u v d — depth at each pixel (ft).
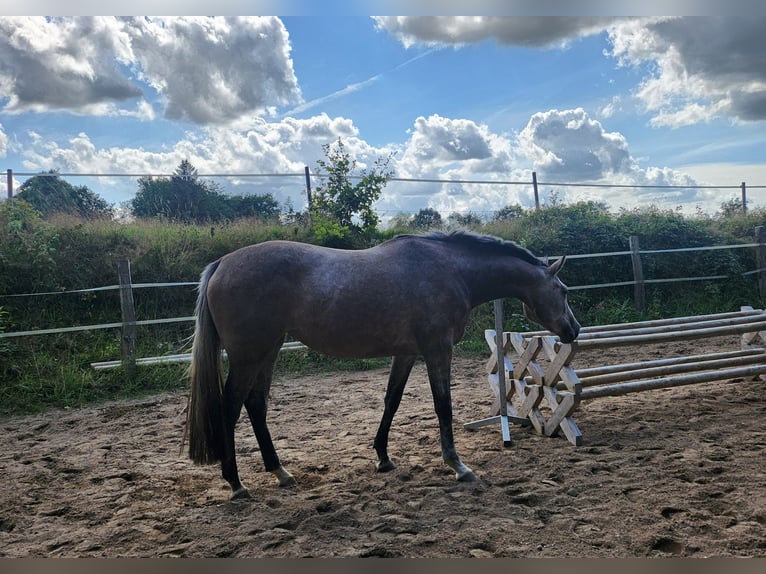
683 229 41.68
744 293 39.32
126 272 25.46
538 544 9.70
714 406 17.94
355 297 12.56
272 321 12.44
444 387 13.20
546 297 14.88
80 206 41.96
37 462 15.65
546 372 16.12
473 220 43.73
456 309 13.51
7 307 27.45
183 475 14.15
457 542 9.84
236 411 12.44
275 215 40.37
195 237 34.14
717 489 11.50
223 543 10.17
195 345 12.48
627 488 11.77
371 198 37.17
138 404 22.41
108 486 13.50
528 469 13.39
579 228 40.04
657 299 37.63
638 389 16.29
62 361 25.67
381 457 13.75
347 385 24.39
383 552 9.57
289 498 12.23
